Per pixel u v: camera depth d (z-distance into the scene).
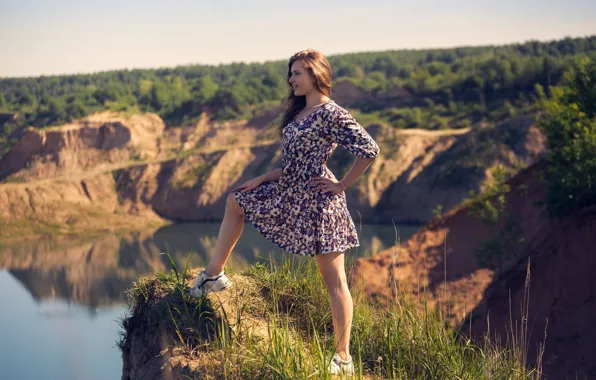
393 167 83.19
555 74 95.12
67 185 99.00
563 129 25.05
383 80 145.38
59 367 31.28
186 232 83.50
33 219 90.75
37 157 112.38
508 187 28.33
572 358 18.14
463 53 199.12
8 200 93.06
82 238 83.31
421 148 85.56
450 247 27.58
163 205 96.69
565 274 22.12
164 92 132.12
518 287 23.12
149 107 128.75
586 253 22.12
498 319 21.56
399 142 86.44
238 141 110.81
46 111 136.62
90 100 140.12
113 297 48.81
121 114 120.62
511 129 79.81
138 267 60.19
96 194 99.12
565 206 23.84
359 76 158.25
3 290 54.66
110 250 72.56
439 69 120.69
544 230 24.73
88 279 56.75
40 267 64.50
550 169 24.61
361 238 60.62
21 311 46.09
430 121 95.88
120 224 92.25
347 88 113.69
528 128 78.12
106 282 54.75
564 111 25.48
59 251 73.88
